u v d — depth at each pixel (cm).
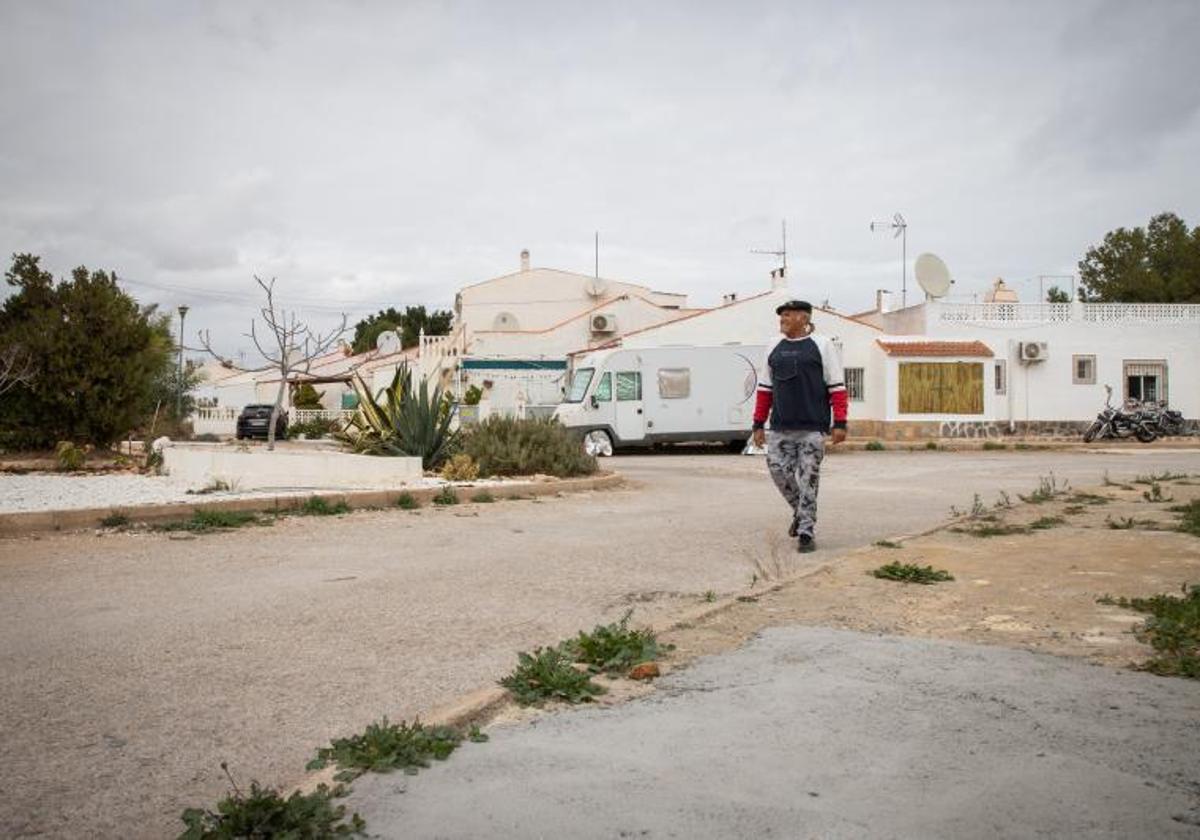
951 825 251
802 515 795
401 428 1575
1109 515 934
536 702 361
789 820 255
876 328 3116
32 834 271
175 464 1595
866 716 337
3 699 394
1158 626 451
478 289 4316
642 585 650
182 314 3844
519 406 2950
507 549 813
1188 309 3195
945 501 1214
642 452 2650
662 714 344
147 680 420
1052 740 310
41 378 1862
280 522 979
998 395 3144
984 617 495
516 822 257
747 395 2508
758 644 440
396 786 283
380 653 466
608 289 4372
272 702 389
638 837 247
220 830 252
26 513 891
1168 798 265
